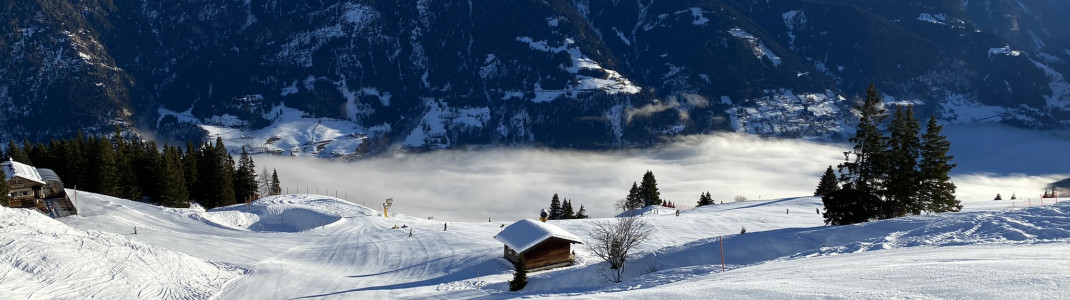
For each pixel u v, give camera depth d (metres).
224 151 113.12
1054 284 12.93
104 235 47.19
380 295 42.03
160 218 75.38
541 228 52.47
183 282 44.03
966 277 14.82
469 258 56.09
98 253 42.97
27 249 39.62
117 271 41.16
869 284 15.51
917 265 17.83
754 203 97.62
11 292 34.19
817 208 83.75
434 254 58.97
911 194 54.78
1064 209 33.78
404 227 75.81
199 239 64.19
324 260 57.16
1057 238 27.44
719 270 28.77
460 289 42.44
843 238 37.38
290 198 97.12
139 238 61.62
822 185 109.06
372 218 82.38
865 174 56.06
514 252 52.62
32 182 72.88
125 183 94.50
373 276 50.44
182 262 47.44
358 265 55.12
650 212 91.44
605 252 51.94
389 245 64.25
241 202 112.56
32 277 36.59
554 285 40.00
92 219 70.06
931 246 28.42
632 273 39.53
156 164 94.75
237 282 46.88
